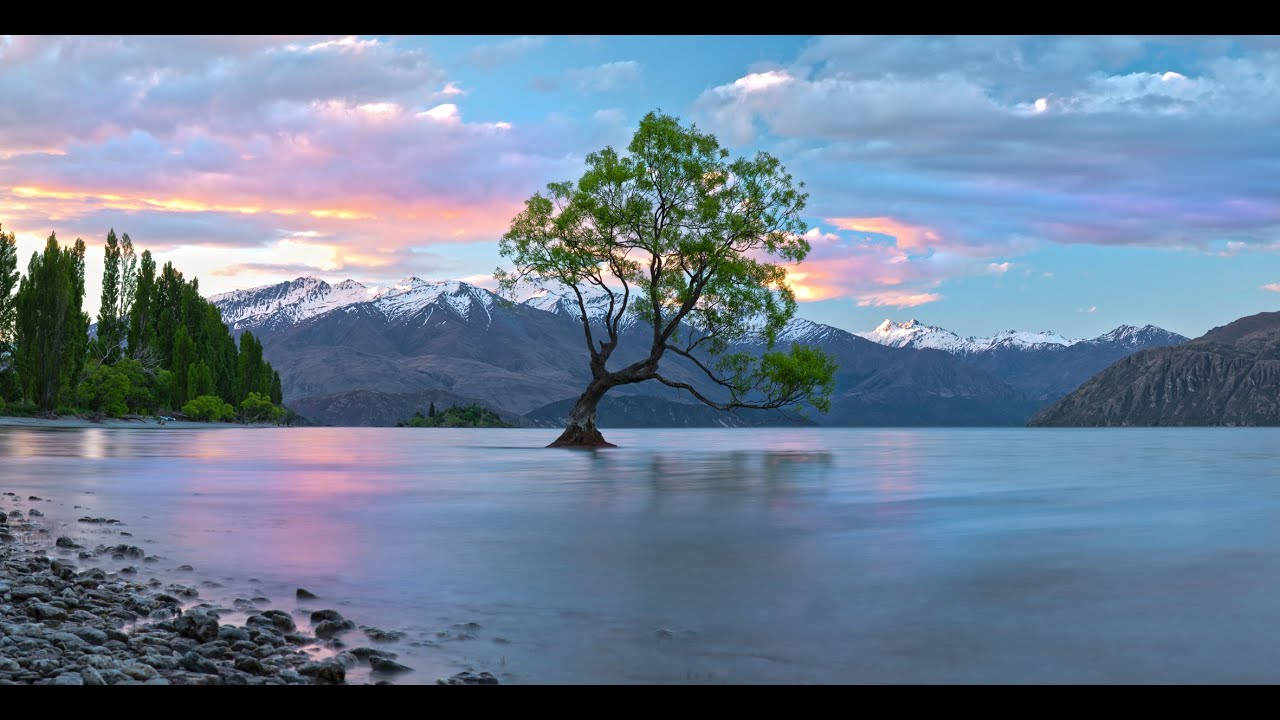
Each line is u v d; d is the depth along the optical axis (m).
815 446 80.50
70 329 128.50
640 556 14.23
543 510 21.25
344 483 30.45
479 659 8.41
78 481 30.48
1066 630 9.32
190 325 164.88
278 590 11.62
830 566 13.20
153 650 8.52
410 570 13.02
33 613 9.72
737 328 58.94
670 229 58.88
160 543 15.83
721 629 9.45
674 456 54.12
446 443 88.25
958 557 13.99
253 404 176.62
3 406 116.12
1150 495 25.56
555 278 61.19
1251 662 8.18
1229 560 13.65
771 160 58.53
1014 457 55.50
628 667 8.14
